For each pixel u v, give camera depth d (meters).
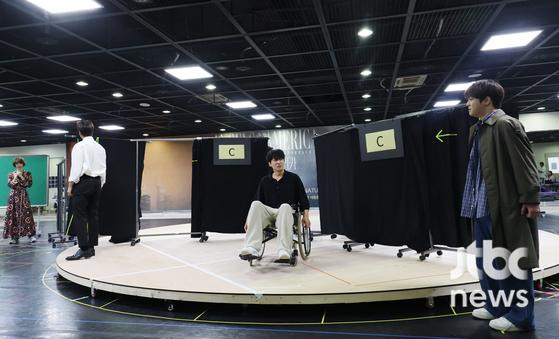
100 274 2.94
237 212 4.69
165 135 13.69
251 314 2.39
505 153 1.81
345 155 3.96
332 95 8.35
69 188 3.68
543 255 3.22
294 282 2.53
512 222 1.78
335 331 2.06
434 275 2.63
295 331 2.08
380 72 6.70
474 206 2.02
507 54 5.89
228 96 8.20
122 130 12.54
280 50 5.52
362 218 3.68
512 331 1.93
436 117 3.04
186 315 2.40
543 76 7.17
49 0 3.90
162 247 4.33
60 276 3.57
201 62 5.97
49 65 5.89
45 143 15.02
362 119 11.36
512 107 10.20
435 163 3.04
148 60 5.85
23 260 4.65
